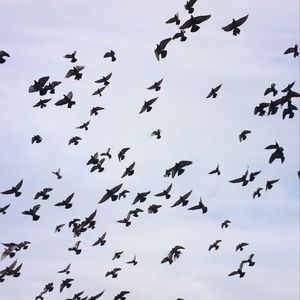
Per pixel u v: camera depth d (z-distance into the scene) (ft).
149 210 107.45
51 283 115.85
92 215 109.19
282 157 83.82
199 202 100.58
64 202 108.17
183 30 86.02
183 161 96.37
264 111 99.96
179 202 100.78
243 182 104.01
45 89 94.89
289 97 94.48
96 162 110.93
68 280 118.21
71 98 103.60
